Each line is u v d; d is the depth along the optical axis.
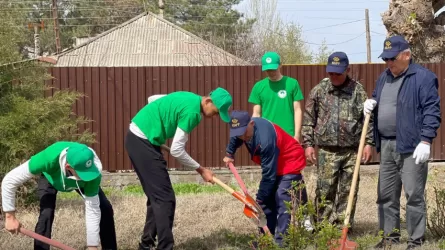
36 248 6.45
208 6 50.56
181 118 6.74
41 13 46.09
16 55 9.77
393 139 7.25
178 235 8.00
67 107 10.35
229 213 8.89
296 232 6.04
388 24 13.78
